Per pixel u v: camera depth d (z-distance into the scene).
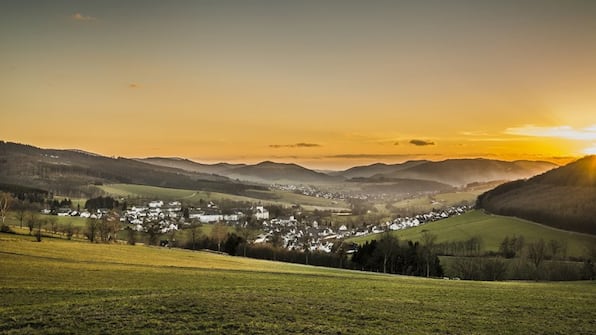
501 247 150.75
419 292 54.16
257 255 153.12
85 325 30.36
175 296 40.28
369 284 61.88
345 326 33.06
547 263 124.06
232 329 30.42
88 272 61.78
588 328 36.22
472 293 54.56
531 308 44.03
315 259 145.12
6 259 69.56
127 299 38.56
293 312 36.38
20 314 33.00
